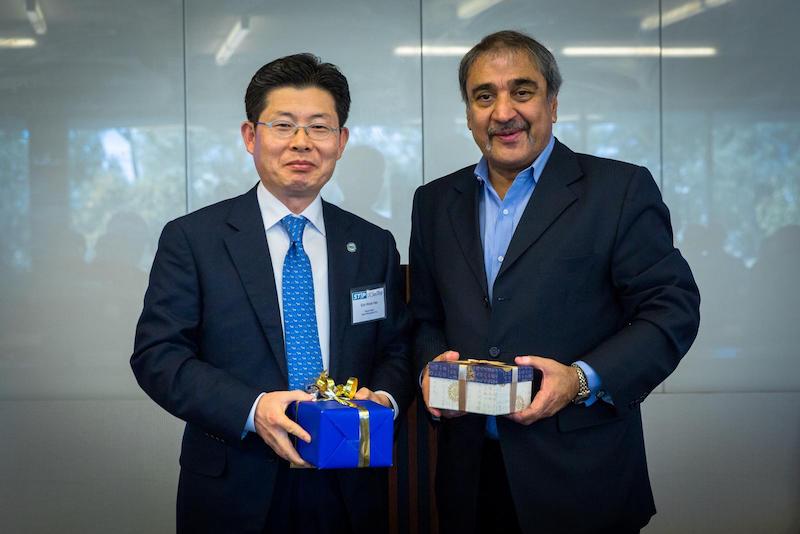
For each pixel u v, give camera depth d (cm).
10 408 432
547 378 176
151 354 184
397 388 196
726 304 451
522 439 188
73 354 441
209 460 188
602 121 455
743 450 433
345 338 193
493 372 170
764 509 428
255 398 175
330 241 198
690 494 427
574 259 190
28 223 441
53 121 442
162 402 182
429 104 456
